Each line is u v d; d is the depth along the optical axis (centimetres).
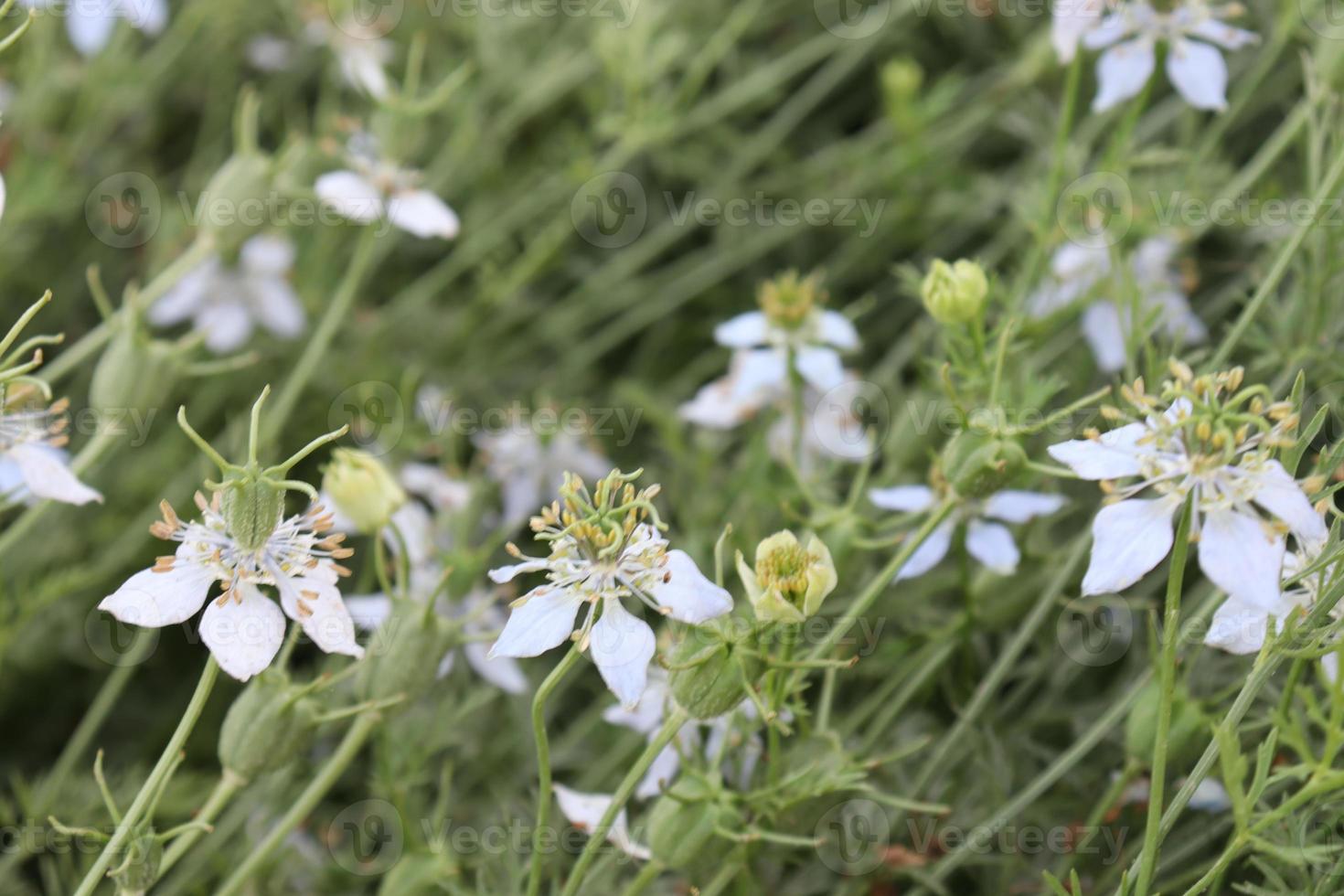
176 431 85
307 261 88
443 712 77
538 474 83
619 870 78
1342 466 75
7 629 79
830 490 80
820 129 93
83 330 89
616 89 91
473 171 90
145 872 72
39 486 74
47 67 88
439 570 78
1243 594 71
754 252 89
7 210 86
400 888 75
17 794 81
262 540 71
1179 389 71
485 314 90
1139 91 79
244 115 79
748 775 75
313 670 82
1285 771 71
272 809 79
